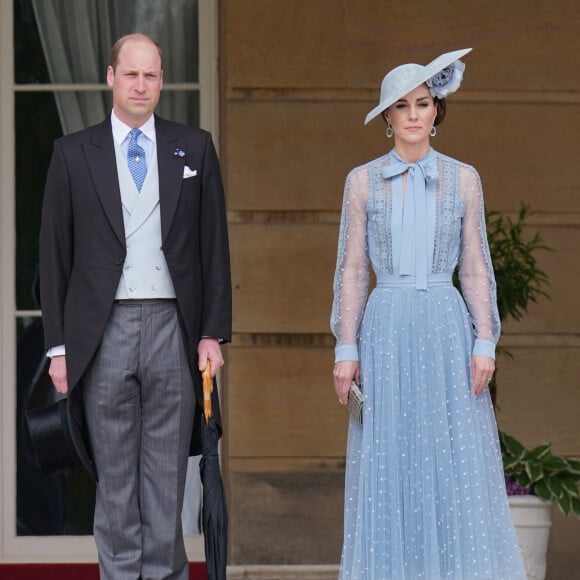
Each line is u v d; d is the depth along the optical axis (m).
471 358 12.84
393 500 12.65
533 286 17.69
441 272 12.87
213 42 18.44
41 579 17.97
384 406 12.74
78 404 12.94
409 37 17.44
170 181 12.74
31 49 18.55
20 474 18.59
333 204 17.53
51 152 18.56
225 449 17.81
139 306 12.70
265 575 17.48
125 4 18.55
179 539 13.19
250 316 17.52
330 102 17.47
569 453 17.73
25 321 18.58
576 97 17.53
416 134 12.63
